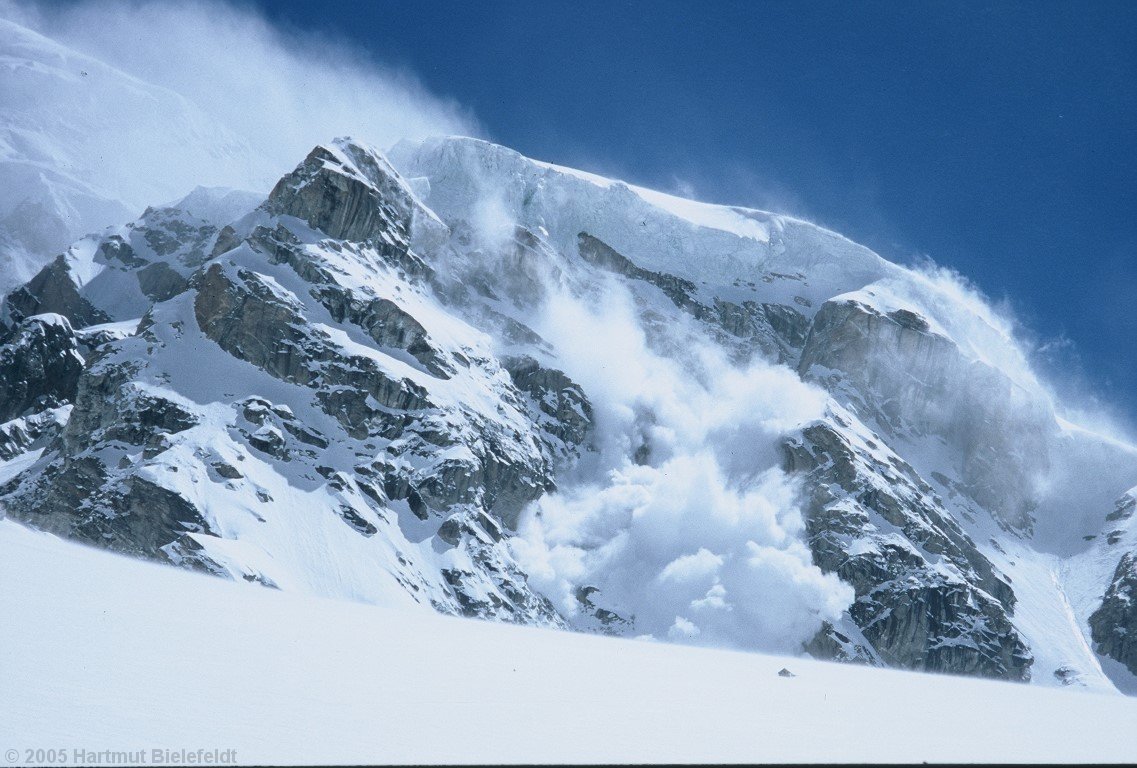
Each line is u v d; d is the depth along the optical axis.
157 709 41.44
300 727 41.88
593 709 53.81
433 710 48.16
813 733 53.19
